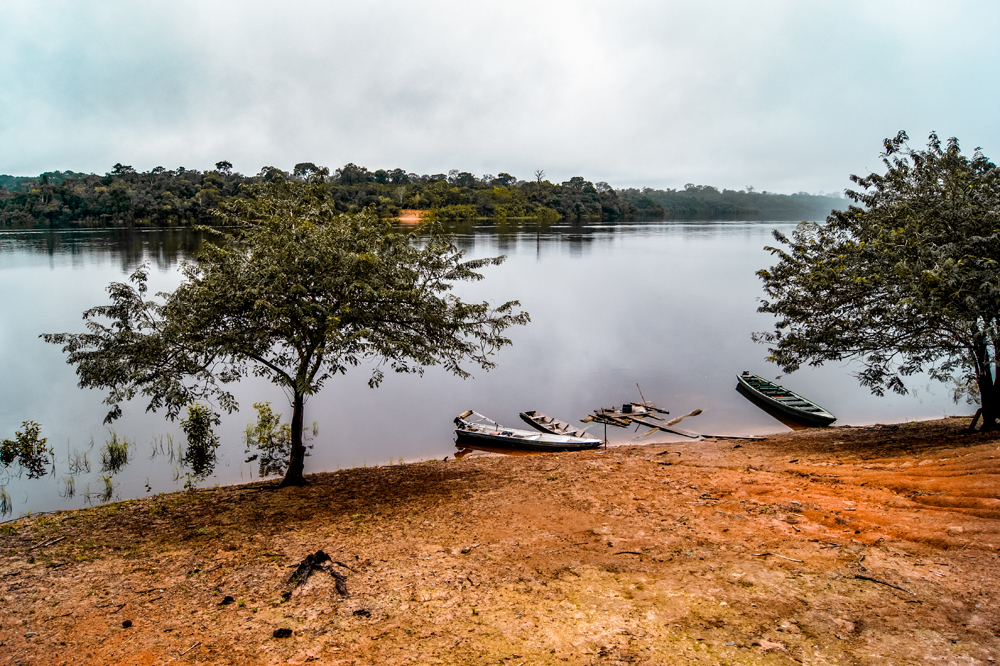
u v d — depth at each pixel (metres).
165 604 7.57
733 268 63.12
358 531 10.21
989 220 13.73
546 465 15.51
